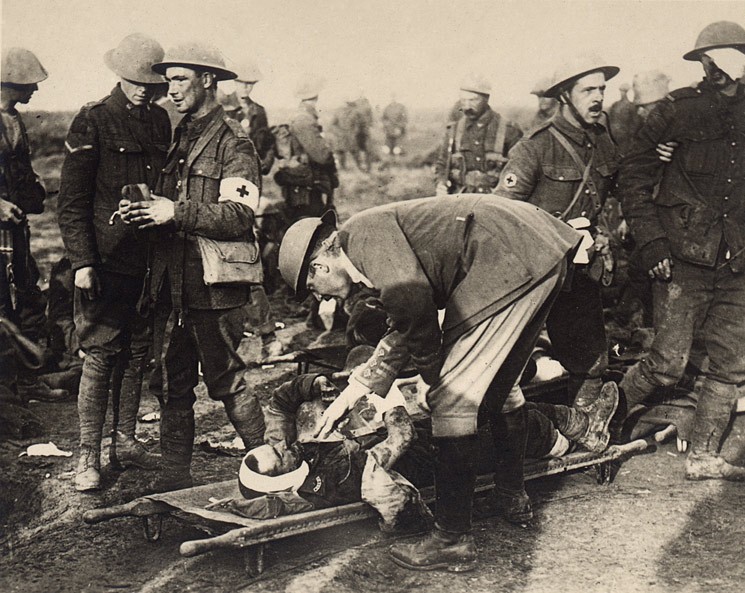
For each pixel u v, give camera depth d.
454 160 7.79
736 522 3.45
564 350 3.96
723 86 3.95
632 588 2.93
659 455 4.16
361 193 10.67
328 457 3.20
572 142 3.84
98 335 3.66
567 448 3.66
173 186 3.47
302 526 2.96
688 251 3.94
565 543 3.28
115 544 3.25
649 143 4.02
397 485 3.12
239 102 7.21
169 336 3.49
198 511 3.00
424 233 2.97
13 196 4.75
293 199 7.36
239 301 3.48
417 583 2.96
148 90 3.65
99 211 3.61
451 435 2.99
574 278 3.82
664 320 4.05
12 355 4.75
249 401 3.61
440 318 3.49
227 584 2.92
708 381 3.90
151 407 4.80
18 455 4.07
